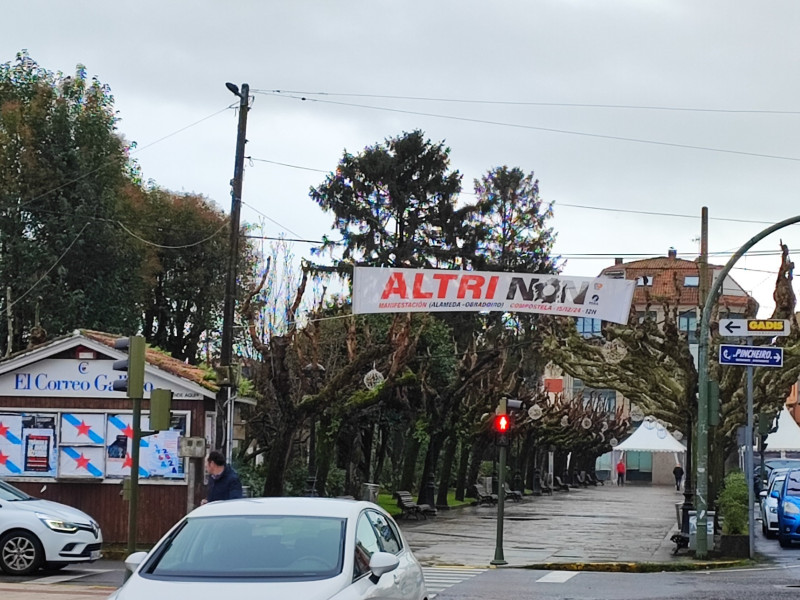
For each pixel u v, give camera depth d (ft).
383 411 126.72
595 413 234.99
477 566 72.49
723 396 91.20
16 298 131.13
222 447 73.56
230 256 79.66
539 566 71.97
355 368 83.61
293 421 82.17
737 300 254.88
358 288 85.30
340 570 26.43
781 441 159.53
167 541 27.94
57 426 74.23
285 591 24.66
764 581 62.28
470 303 84.79
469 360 127.24
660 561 74.59
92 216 135.74
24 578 57.77
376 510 32.89
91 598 48.98
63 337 74.02
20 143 133.28
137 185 170.81
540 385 218.18
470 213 185.98
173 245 180.96
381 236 179.63
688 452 89.81
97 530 60.44
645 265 283.18
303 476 108.17
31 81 139.85
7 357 74.43
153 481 73.00
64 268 132.98
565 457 264.52
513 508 153.38
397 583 29.99
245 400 83.41
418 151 183.73
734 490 82.28
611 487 276.62
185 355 187.11
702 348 77.10
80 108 139.44
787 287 92.68
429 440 130.72
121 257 140.56
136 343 50.80
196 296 182.19
